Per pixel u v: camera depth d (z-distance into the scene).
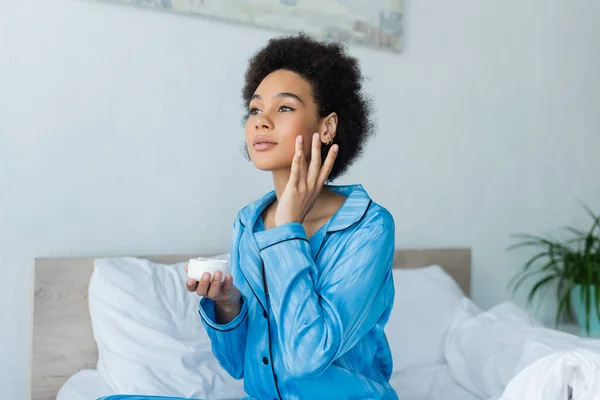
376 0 2.38
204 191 2.09
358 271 0.92
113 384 1.58
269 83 0.99
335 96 1.02
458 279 2.53
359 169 2.37
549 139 2.89
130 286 1.75
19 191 1.81
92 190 1.91
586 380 1.21
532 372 1.26
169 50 2.02
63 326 1.81
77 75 1.89
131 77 1.97
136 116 1.97
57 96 1.86
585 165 3.01
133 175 1.97
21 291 1.82
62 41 1.87
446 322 2.08
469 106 2.66
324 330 0.87
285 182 1.01
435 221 2.56
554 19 2.92
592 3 3.04
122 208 1.96
